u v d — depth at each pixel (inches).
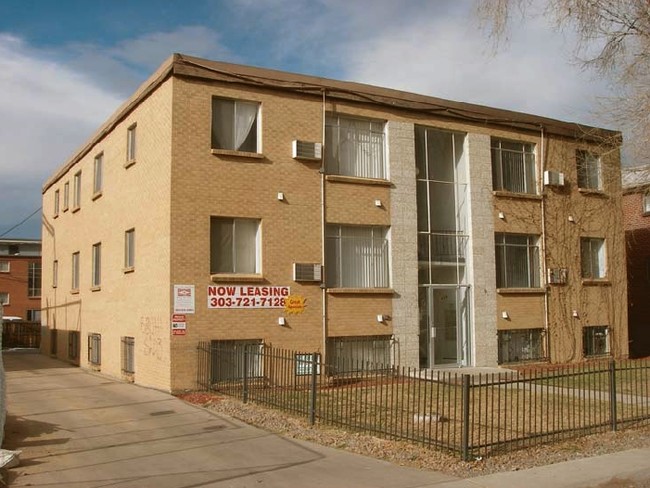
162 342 629.3
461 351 798.5
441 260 792.9
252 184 665.6
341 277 720.3
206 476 326.0
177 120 632.4
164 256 631.8
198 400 559.2
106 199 831.1
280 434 422.3
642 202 1176.2
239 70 664.4
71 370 862.5
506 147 861.2
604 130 903.1
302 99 701.9
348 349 711.1
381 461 354.9
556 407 515.5
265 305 660.7
